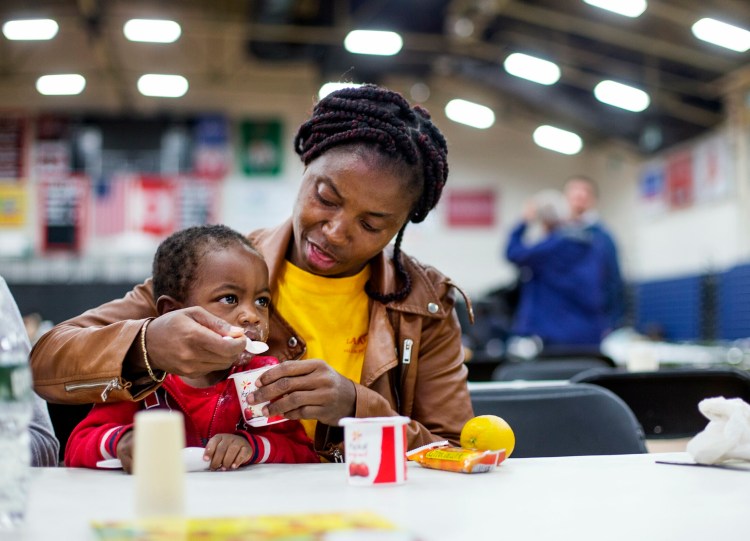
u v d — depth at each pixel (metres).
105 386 1.29
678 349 5.81
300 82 13.17
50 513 0.88
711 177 10.83
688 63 10.13
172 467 0.78
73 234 12.56
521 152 13.73
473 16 10.46
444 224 13.52
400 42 9.93
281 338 1.65
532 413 1.94
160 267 1.52
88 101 12.88
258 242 1.82
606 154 13.60
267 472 1.22
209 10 11.66
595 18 9.60
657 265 12.32
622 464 1.29
